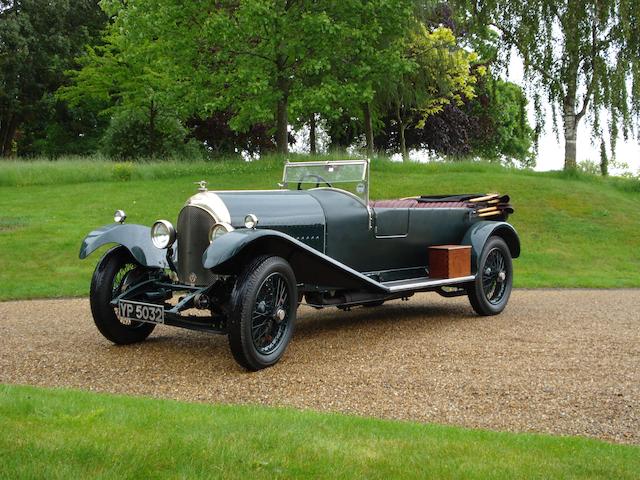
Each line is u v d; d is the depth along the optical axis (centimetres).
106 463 268
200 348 561
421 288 660
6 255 1089
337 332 630
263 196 567
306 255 518
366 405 407
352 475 267
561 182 1770
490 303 727
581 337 602
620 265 1202
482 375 470
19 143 3828
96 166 1942
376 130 2903
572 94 1905
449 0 1923
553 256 1236
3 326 656
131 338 571
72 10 3353
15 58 3094
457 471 273
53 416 333
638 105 1772
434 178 1762
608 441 351
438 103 2973
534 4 1800
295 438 311
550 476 271
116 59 2659
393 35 1955
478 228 727
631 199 1725
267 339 505
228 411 367
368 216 627
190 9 1811
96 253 1129
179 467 269
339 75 1941
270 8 1741
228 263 505
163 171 1911
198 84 1908
